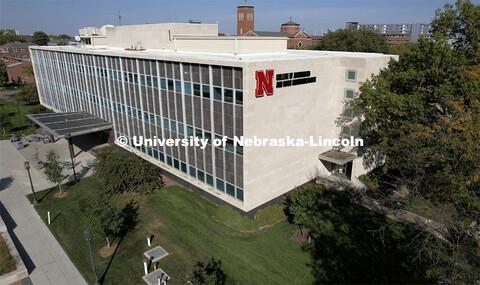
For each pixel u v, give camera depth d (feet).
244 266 69.31
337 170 111.04
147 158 118.73
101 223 70.74
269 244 76.07
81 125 130.41
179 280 65.57
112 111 131.34
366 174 107.14
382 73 101.40
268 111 80.53
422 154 74.49
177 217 87.15
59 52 163.84
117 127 131.75
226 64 75.61
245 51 101.50
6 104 221.05
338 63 98.07
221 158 86.79
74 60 150.10
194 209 90.74
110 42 166.81
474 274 55.47
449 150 73.87
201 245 76.07
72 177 112.57
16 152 136.77
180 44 119.65
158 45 135.13
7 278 64.08
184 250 74.38
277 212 85.25
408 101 85.30
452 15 106.42
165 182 107.55
